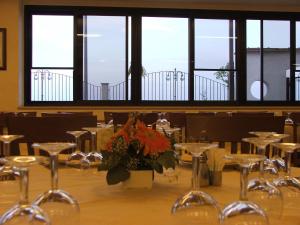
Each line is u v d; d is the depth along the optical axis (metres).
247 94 7.06
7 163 0.92
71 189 1.48
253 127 2.29
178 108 6.66
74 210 1.01
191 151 1.07
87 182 1.61
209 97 6.99
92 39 6.75
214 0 6.71
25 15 6.59
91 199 1.34
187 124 2.28
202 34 6.95
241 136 2.29
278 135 1.49
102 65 6.78
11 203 1.20
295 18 7.09
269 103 7.09
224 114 3.98
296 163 3.02
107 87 6.80
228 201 1.29
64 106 6.58
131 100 6.83
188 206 1.00
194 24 6.91
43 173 1.81
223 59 7.01
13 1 6.32
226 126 2.29
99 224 1.05
